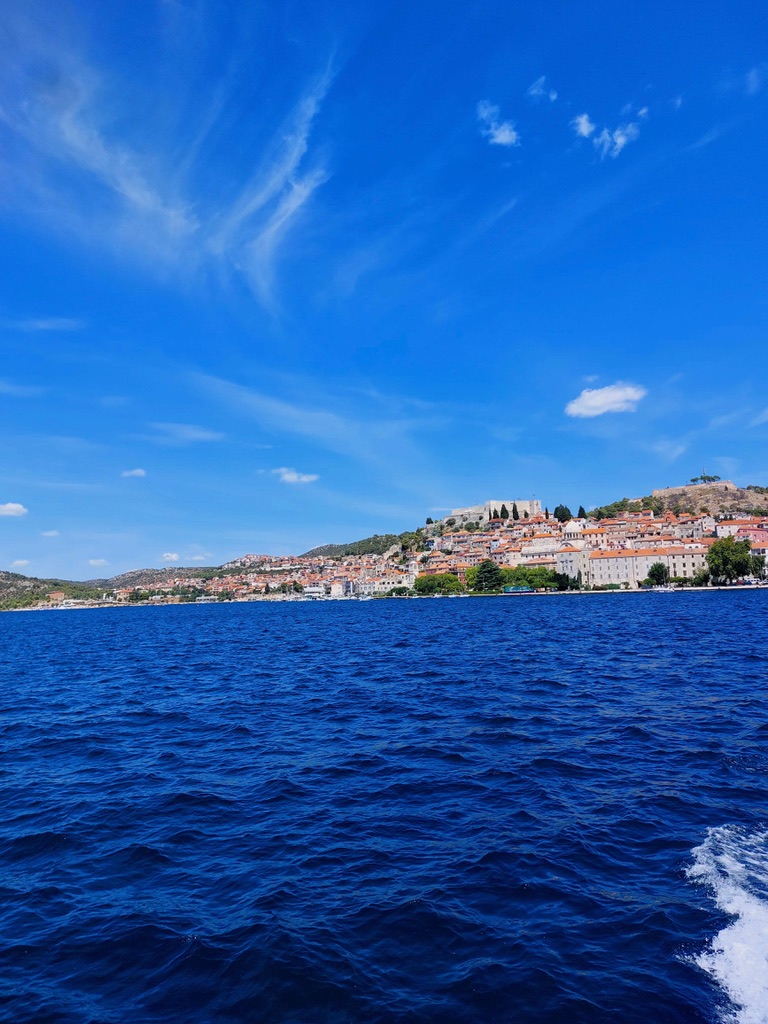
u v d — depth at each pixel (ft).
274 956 41.60
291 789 76.28
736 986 36.42
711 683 136.15
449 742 95.50
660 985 37.04
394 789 74.74
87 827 65.98
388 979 39.09
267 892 50.78
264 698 143.23
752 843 54.85
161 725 117.29
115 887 52.80
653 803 66.03
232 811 69.51
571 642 237.25
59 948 43.96
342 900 49.03
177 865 56.54
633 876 50.65
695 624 294.46
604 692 131.34
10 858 58.95
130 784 80.43
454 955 41.34
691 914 44.16
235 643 314.55
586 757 84.33
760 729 94.12
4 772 87.56
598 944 41.70
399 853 57.21
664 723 101.04
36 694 161.89
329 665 202.08
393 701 131.95
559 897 48.03
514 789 72.95
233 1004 37.32
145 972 40.91
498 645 238.68
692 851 54.08
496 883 50.67
